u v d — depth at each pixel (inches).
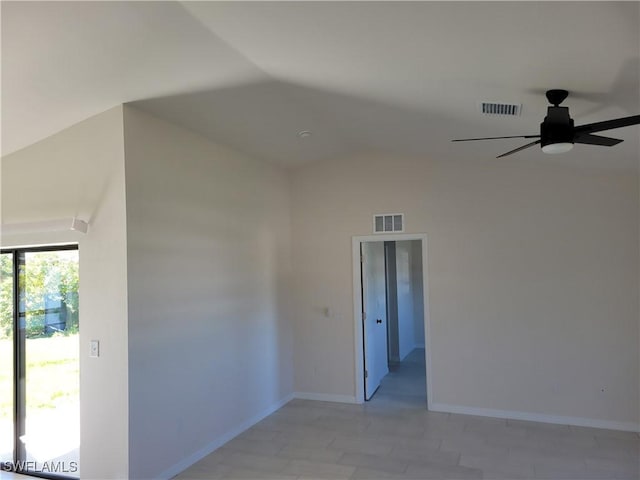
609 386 182.9
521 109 131.4
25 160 153.3
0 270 162.2
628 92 110.4
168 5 91.4
